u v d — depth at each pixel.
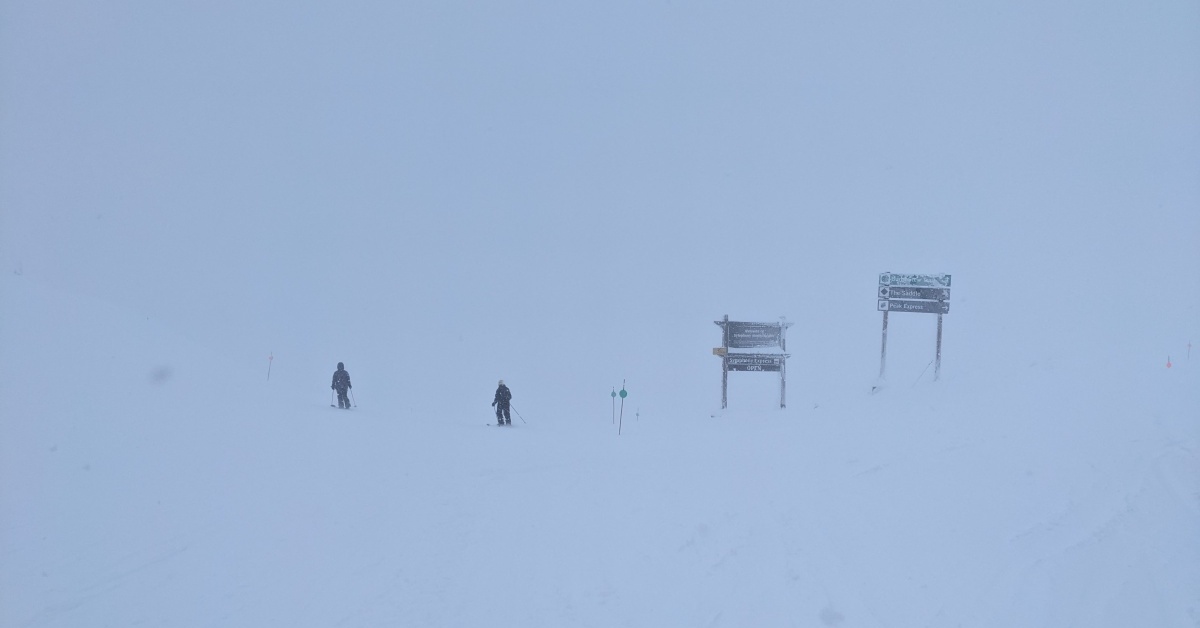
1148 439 12.11
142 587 8.90
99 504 11.82
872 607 7.59
